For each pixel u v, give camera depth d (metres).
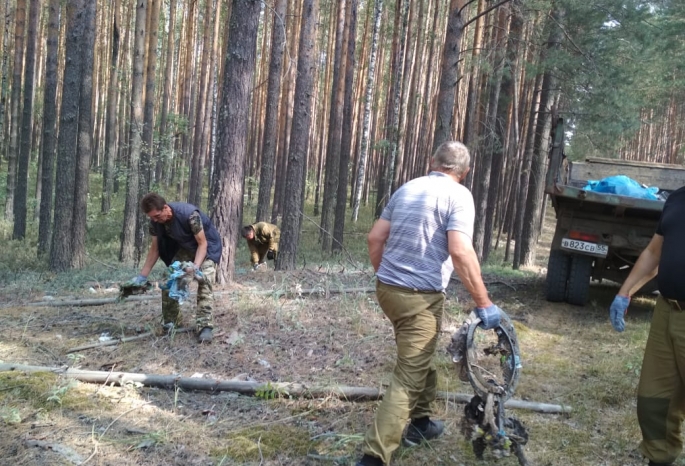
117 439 3.30
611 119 12.68
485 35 15.88
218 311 5.82
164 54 27.55
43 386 3.88
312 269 9.35
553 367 4.84
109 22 26.86
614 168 8.44
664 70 14.23
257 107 26.33
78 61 10.78
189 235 4.91
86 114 11.52
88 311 6.01
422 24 22.70
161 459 3.13
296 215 10.97
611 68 12.26
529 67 12.55
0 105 19.86
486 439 2.89
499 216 20.95
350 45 16.25
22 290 7.29
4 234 16.67
